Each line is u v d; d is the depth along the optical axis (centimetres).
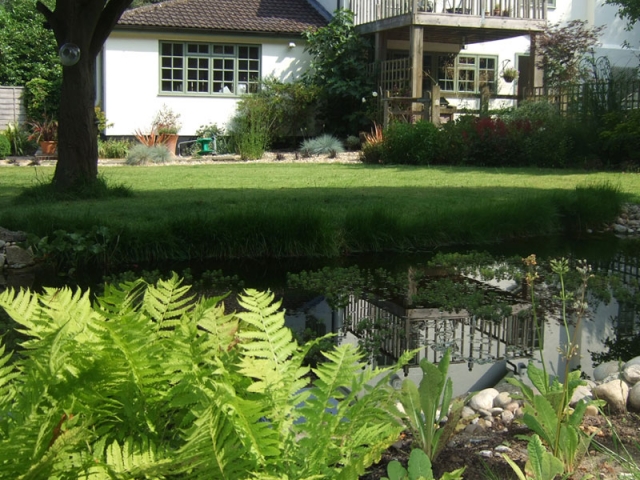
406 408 191
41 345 112
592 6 2198
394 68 1853
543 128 1602
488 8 1920
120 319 111
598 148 1537
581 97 1691
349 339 412
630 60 2220
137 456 98
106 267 634
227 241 683
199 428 97
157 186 1117
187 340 114
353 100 1948
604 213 879
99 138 1842
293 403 126
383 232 738
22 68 2133
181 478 101
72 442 92
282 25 1991
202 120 1945
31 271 615
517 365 368
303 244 701
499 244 784
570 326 457
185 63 1919
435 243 765
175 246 667
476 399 261
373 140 1650
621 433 223
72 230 641
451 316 477
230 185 1139
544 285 582
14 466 92
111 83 1859
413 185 1146
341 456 119
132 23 1833
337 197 960
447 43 2081
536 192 1013
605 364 326
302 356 129
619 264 681
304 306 499
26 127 1953
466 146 1576
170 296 133
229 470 100
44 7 918
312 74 2002
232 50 1959
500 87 2141
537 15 1894
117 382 113
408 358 128
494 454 201
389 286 566
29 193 918
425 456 142
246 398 122
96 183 949
